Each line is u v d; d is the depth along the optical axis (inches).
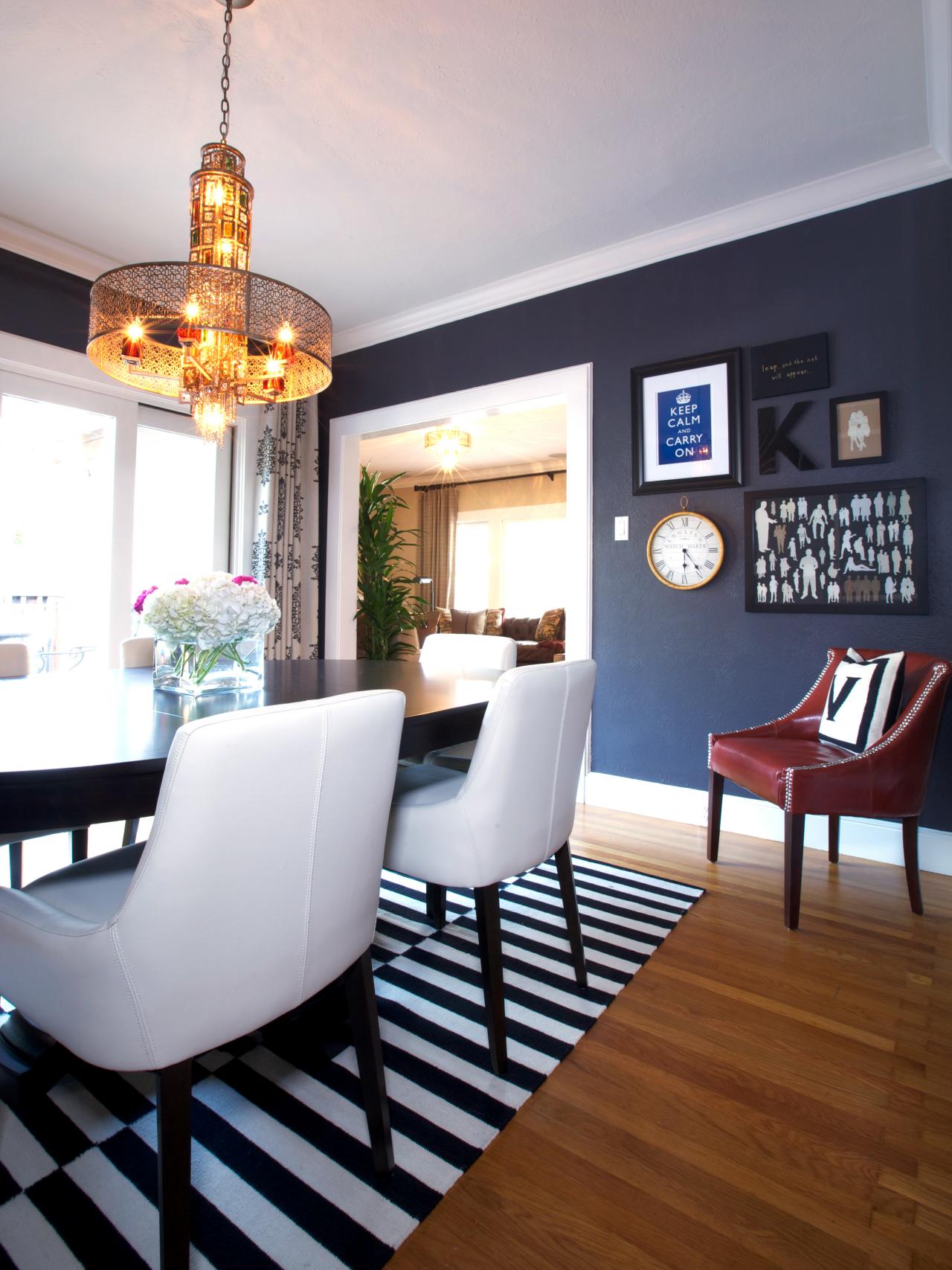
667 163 97.6
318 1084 52.8
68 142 93.0
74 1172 43.8
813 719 100.2
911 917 82.5
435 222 112.8
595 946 74.5
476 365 141.3
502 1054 53.8
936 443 97.1
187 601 63.2
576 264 125.3
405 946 74.2
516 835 55.8
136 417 136.2
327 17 72.6
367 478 185.9
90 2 70.7
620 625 123.8
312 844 37.4
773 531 108.7
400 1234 39.6
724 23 73.7
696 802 116.3
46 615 124.5
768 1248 39.0
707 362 114.0
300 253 122.6
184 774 31.4
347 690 68.4
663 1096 51.5
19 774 37.3
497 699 53.3
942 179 96.4
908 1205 41.9
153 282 68.7
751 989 66.4
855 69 80.2
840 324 103.9
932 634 97.3
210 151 70.0
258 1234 39.4
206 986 34.1
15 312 117.9
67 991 33.8
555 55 77.8
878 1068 54.9
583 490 126.2
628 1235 39.8
